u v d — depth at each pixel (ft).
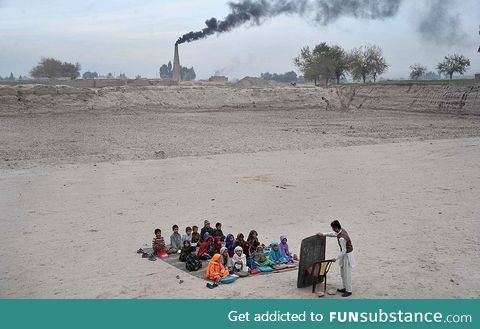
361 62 400.06
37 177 88.69
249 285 40.96
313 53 401.08
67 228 57.36
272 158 112.57
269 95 277.03
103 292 38.81
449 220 60.70
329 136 157.58
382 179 88.43
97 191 77.51
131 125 180.45
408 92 284.20
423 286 40.16
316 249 40.68
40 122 181.68
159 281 41.37
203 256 46.78
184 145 132.67
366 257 47.37
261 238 53.11
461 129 179.83
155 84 303.68
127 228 57.41
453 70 395.96
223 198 73.05
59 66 476.54
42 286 40.14
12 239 53.11
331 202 70.59
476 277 41.96
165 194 75.56
